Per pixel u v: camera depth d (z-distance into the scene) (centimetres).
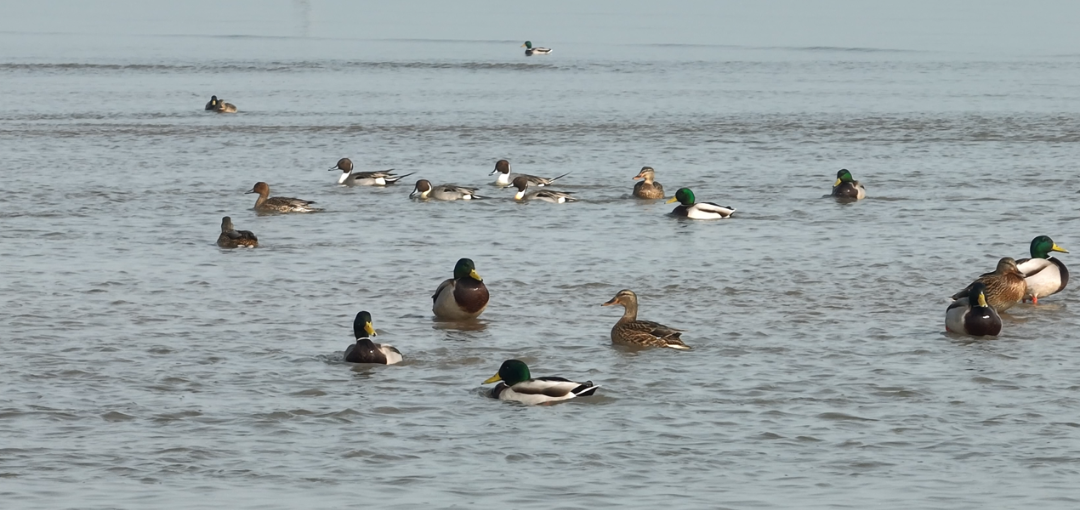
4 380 2289
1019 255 3656
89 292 3111
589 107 8638
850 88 10094
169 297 3069
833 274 3388
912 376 2356
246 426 2042
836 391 2258
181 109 8431
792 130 7231
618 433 2017
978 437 2003
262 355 2508
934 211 4481
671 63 12988
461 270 2842
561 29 19112
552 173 5625
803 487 1770
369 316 2458
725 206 4625
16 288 3145
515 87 10281
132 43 16200
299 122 7719
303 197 4900
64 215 4322
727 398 2214
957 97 9244
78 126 7262
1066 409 2152
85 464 1852
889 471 1844
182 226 4166
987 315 2656
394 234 4050
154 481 1783
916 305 3011
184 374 2350
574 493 1742
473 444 1961
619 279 3328
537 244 3872
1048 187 5034
